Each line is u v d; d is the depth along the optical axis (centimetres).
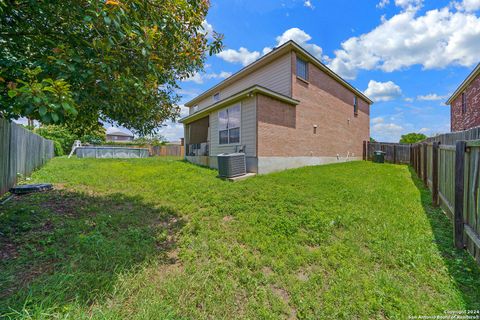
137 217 368
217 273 221
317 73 1077
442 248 265
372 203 439
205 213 394
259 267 233
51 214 356
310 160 1029
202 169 909
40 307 157
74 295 178
